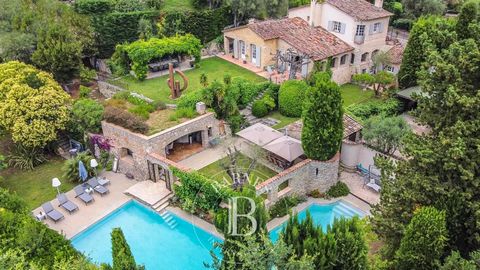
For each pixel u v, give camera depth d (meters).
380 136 29.45
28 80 33.53
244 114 38.41
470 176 17.75
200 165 31.31
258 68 46.72
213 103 35.16
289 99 37.84
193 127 32.25
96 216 27.36
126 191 29.48
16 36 41.47
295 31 46.41
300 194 28.97
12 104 31.05
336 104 26.22
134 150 30.42
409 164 20.98
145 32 49.28
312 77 40.25
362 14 45.03
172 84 38.91
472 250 18.38
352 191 29.33
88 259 20.09
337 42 45.72
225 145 33.22
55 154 34.66
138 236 25.98
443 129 19.30
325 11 47.09
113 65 46.31
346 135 30.98
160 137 29.91
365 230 19.66
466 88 18.94
